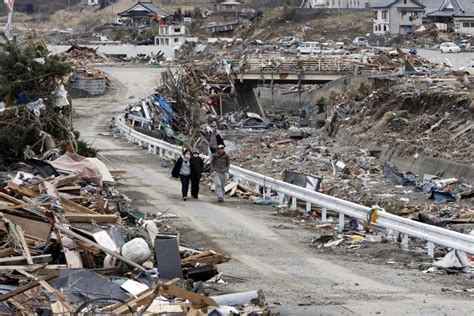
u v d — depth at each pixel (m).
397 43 135.50
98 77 87.75
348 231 26.38
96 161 32.59
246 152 57.34
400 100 61.56
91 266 18.16
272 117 84.50
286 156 53.66
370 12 161.75
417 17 148.75
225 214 29.31
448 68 91.38
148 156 47.50
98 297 14.96
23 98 36.41
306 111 83.88
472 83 67.56
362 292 18.38
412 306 16.95
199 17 180.00
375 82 78.56
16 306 13.94
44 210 19.88
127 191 33.97
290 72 88.00
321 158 51.62
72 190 27.08
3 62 36.66
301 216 29.23
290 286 18.88
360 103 67.88
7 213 19.05
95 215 22.66
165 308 14.31
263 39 156.12
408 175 43.72
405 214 33.22
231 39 150.38
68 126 37.44
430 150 48.50
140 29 165.62
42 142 34.12
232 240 24.72
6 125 34.31
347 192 39.22
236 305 16.23
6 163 32.84
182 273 18.19
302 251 23.39
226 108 84.56
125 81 94.19
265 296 17.66
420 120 56.06
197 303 14.45
